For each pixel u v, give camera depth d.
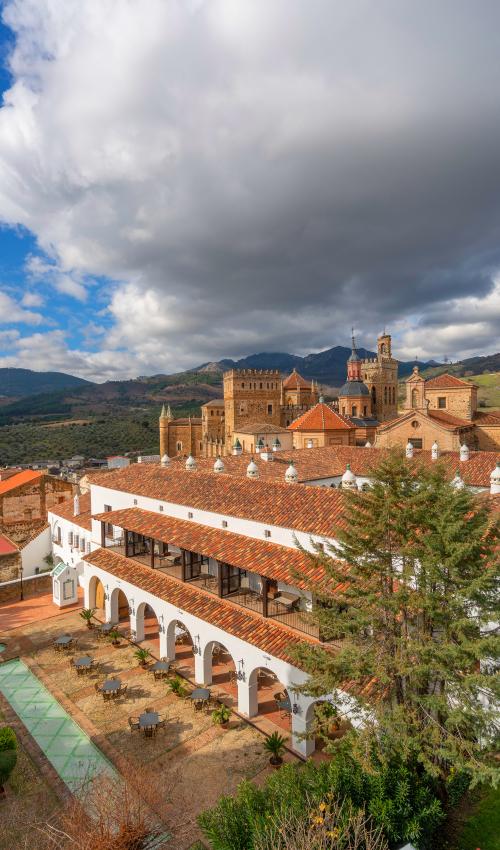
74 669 26.52
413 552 13.71
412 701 14.43
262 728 20.98
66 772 19.05
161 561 30.47
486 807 15.51
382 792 13.88
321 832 11.66
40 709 23.23
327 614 15.63
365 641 15.16
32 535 44.84
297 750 19.31
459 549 12.94
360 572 14.91
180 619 25.09
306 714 18.83
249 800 13.92
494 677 12.52
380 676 13.59
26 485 50.38
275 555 22.36
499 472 24.88
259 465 37.47
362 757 14.12
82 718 22.17
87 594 34.28
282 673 19.62
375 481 15.96
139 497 33.00
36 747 20.55
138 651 26.80
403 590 13.89
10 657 28.38
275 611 22.34
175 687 23.53
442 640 13.94
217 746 19.98
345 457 40.75
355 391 83.38
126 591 29.47
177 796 17.33
